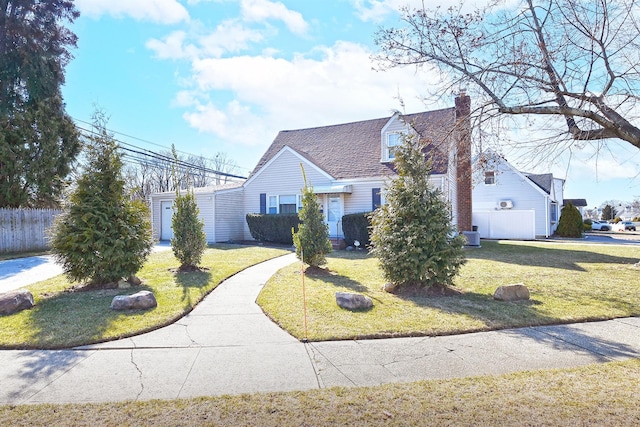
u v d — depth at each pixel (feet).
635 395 10.34
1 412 9.75
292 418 9.36
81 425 9.10
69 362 13.39
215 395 10.76
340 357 13.69
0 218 51.75
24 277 31.71
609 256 41.73
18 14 61.21
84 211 25.22
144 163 103.30
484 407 9.75
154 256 43.06
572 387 10.90
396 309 19.69
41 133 58.80
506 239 75.56
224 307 20.80
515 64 17.89
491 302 21.18
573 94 16.52
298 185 60.85
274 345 14.99
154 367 12.91
